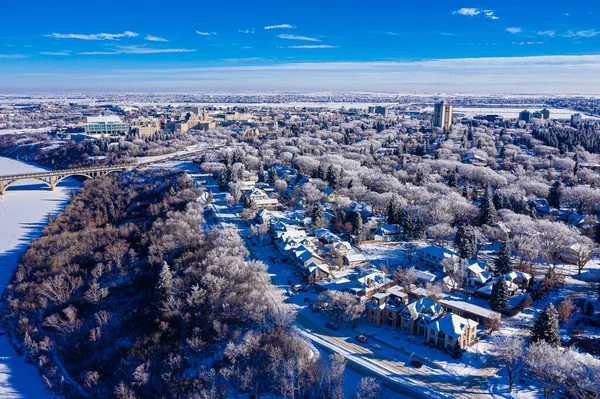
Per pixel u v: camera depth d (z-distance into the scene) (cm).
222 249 16875
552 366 10131
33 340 15588
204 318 13588
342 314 13550
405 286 15625
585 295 15400
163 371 12325
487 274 16412
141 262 18550
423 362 11869
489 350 12319
